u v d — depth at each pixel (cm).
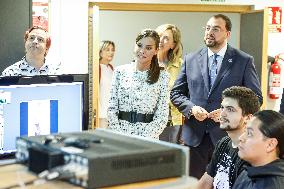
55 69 280
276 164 178
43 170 96
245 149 183
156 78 275
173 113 378
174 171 98
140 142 103
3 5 321
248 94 224
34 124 173
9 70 269
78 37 427
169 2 469
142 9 467
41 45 268
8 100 166
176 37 408
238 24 518
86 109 184
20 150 106
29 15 331
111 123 276
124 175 91
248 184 183
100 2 446
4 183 93
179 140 363
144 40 271
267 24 468
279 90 488
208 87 309
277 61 489
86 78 182
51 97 175
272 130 178
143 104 272
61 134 111
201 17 571
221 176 220
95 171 88
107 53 471
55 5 416
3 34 323
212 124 304
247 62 312
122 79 278
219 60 312
